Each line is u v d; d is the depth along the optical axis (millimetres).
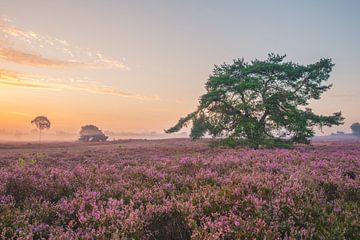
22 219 4781
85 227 4594
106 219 4734
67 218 5000
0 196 6004
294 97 23812
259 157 12039
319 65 23766
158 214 5035
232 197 5754
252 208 5188
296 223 4773
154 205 5250
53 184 7004
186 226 4691
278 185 6383
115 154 18484
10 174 7285
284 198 5406
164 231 4699
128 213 5051
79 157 16391
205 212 5223
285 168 8930
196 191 6328
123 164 12148
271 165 9539
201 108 25781
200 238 4125
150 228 4746
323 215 5000
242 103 23203
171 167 9734
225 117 25484
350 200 6012
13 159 15914
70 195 6254
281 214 4969
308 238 4254
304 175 7496
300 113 23109
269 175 7418
